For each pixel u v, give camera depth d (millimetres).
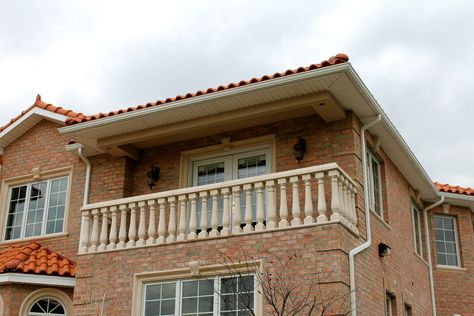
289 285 10578
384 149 15164
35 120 17203
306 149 13078
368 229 12430
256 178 11523
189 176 14492
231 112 13078
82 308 12391
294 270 10695
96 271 12555
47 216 16109
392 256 14391
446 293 18141
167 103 12945
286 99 12500
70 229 15406
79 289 12578
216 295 11227
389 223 14602
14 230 16562
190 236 11828
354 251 11125
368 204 12797
